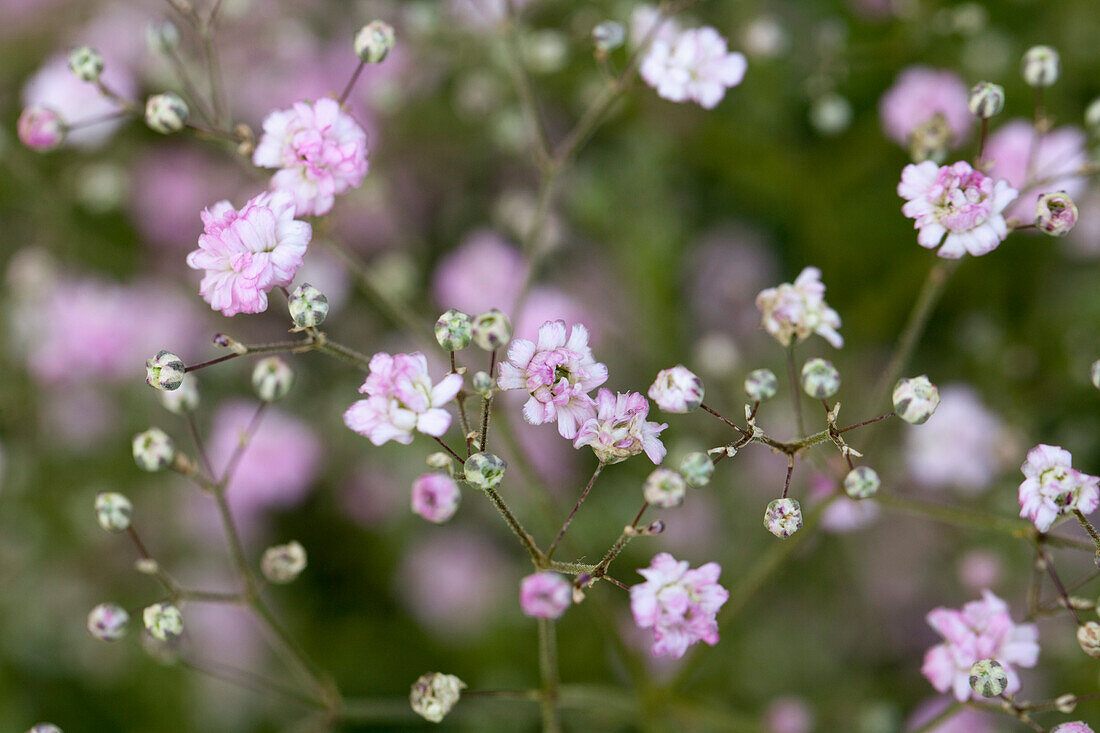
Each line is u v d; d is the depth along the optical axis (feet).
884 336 1.30
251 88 1.38
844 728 1.24
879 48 1.28
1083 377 1.26
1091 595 1.23
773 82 1.30
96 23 1.40
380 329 1.32
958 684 1.06
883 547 1.27
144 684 1.26
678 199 1.34
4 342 1.29
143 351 1.30
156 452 1.09
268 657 1.27
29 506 1.28
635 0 1.26
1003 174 1.18
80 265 1.35
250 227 1.03
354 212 1.32
